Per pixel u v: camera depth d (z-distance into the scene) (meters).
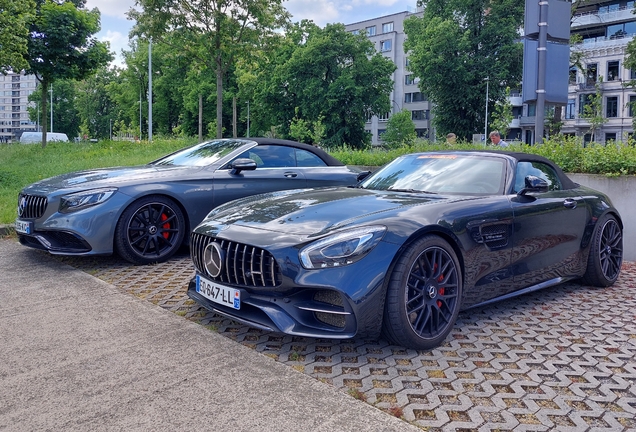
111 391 2.56
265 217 3.38
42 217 5.00
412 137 10.99
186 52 16.34
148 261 5.29
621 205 6.25
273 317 2.96
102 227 4.95
